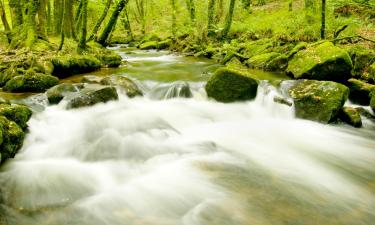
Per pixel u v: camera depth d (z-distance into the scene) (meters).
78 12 16.27
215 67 12.78
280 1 24.78
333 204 4.45
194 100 8.78
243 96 8.47
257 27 17.50
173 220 4.03
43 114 7.01
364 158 6.06
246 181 4.99
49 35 17.41
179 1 26.66
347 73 9.10
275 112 8.19
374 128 7.43
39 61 9.72
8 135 5.26
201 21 20.30
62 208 4.22
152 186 4.83
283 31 14.41
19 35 13.75
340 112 7.66
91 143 6.12
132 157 5.76
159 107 8.19
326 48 9.84
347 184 5.06
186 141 6.53
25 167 5.20
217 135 6.96
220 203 4.39
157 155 5.85
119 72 11.59
